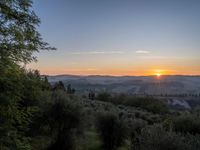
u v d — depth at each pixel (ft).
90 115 78.07
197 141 24.06
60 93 71.10
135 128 80.38
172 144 23.73
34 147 57.21
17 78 27.17
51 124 67.21
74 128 70.23
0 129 26.48
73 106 70.18
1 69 26.27
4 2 26.71
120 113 103.50
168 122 46.21
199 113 53.52
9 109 26.71
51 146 66.13
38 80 29.27
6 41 27.02
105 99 266.16
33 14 28.27
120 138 78.54
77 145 70.28
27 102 30.78
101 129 79.15
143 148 24.38
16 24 27.68
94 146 73.82
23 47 27.63
